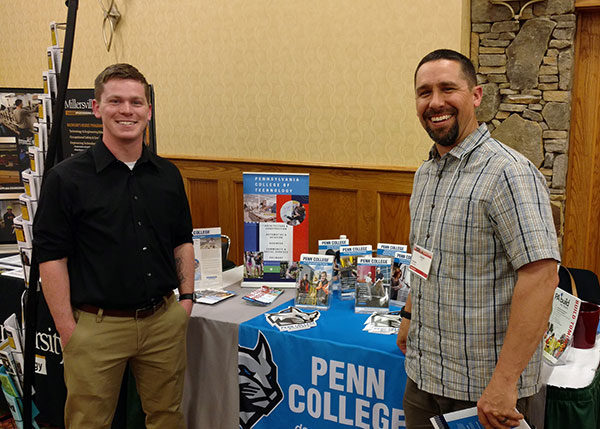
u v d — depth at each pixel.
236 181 4.24
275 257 2.57
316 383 1.98
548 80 3.14
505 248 1.34
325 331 2.03
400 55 3.48
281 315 2.18
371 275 2.24
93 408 1.90
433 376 1.49
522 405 1.42
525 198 1.31
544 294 1.28
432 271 1.47
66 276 1.88
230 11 4.03
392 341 1.91
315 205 3.96
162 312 2.00
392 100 3.56
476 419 1.40
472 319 1.40
